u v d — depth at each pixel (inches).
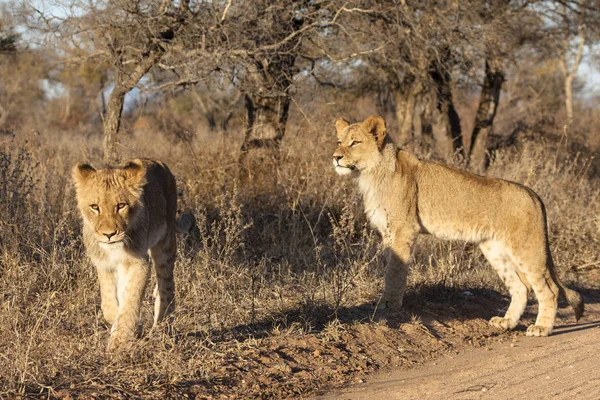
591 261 636.7
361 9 753.6
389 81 981.2
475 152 1075.3
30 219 467.5
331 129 730.8
